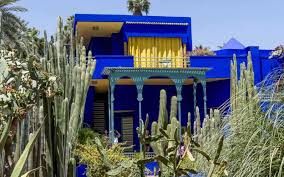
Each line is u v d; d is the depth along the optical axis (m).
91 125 27.31
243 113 5.89
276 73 6.15
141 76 25.16
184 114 28.23
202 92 28.14
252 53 27.16
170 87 28.41
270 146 5.17
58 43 8.12
